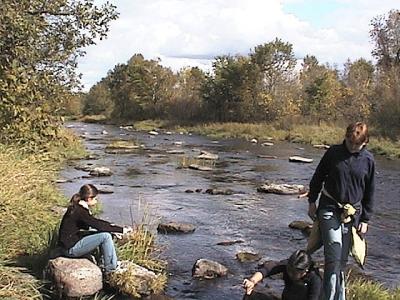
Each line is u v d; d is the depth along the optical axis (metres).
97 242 6.64
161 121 55.06
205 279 7.41
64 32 13.52
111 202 12.97
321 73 49.66
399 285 7.39
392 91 36.81
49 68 13.23
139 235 8.24
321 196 5.61
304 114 45.75
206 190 15.24
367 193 5.50
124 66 65.00
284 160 24.69
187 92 57.66
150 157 24.58
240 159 24.84
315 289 5.62
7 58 10.98
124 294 6.54
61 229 6.77
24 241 7.20
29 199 8.21
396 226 11.46
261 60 48.47
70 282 6.25
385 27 44.00
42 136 11.24
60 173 17.00
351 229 5.48
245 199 14.16
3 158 8.69
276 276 7.52
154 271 7.49
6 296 5.51
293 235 10.29
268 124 44.62
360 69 50.03
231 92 49.38
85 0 13.59
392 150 27.59
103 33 14.01
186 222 11.09
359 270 8.09
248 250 9.10
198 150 29.06
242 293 6.91
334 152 5.48
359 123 5.39
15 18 11.03
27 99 10.87
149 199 13.70
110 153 26.03
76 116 71.06
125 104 63.94
